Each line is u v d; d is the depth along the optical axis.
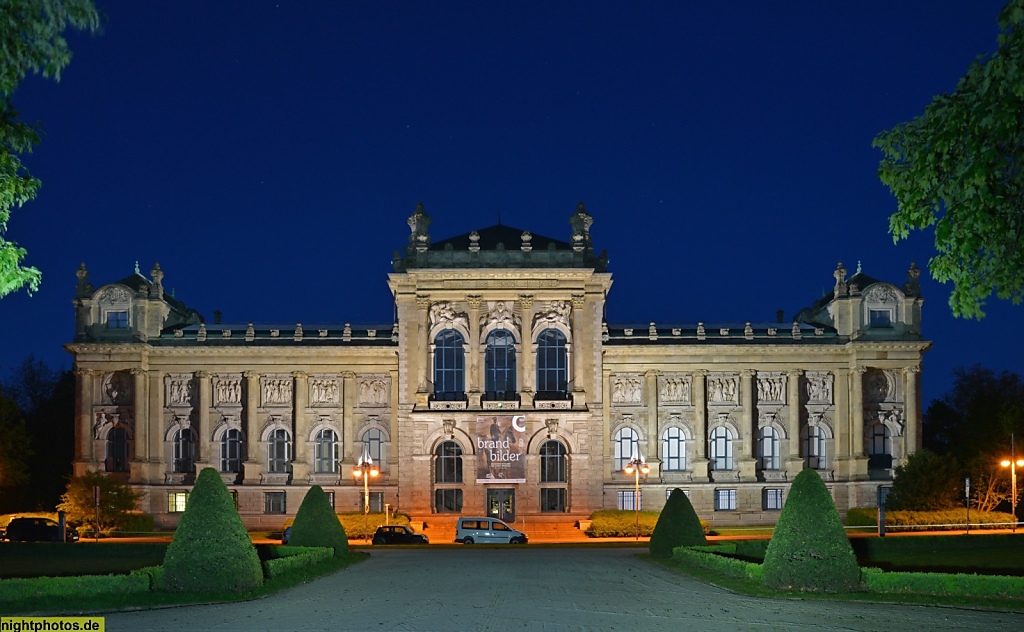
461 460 131.25
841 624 44.53
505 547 98.94
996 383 171.25
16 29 41.84
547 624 44.75
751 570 58.31
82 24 42.72
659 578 62.81
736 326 140.50
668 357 135.62
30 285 43.44
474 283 131.62
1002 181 41.91
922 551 81.56
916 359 135.12
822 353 135.75
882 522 100.94
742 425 135.62
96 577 51.72
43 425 161.75
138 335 134.62
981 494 128.75
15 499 143.75
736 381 136.50
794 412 135.62
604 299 135.00
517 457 129.88
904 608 48.81
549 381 132.62
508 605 50.22
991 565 68.50
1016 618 45.97
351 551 86.94
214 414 136.25
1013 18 37.50
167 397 136.50
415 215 133.25
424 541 110.31
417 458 130.25
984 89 39.72
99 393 135.38
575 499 129.88
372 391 136.50
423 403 130.50
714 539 104.56
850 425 135.12
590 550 93.75
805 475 56.06
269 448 136.38
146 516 128.62
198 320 150.25
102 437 135.12
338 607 50.00
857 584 54.34
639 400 135.88
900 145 44.53
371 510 134.62
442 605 50.31
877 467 135.62
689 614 47.31
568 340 132.50
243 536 55.16
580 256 132.50
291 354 135.88
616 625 44.44
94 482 123.94
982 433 145.88
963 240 41.66
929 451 128.50
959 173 40.34
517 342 132.00
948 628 43.50
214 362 136.12
